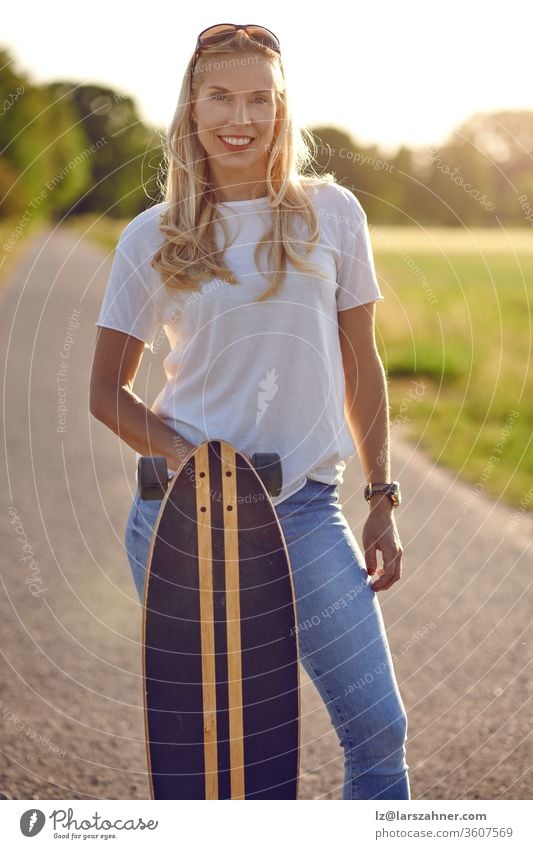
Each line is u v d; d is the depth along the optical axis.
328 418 2.12
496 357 9.59
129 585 4.41
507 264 17.22
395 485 2.26
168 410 2.19
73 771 2.88
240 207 2.06
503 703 3.35
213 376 2.10
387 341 10.49
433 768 2.93
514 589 4.40
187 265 2.04
